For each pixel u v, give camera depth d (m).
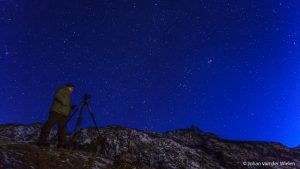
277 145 13.99
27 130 11.45
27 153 6.13
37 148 6.66
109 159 7.93
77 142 10.05
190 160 10.10
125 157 8.21
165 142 11.01
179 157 10.05
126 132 11.12
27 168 5.58
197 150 11.38
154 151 10.09
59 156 6.64
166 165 9.35
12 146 6.19
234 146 12.56
